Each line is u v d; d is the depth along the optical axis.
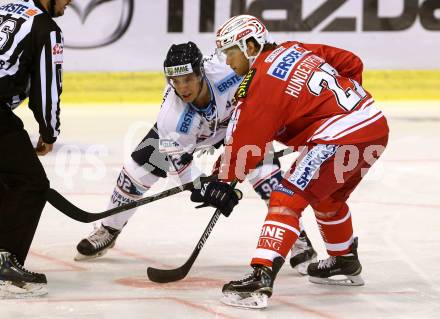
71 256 12.70
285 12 30.53
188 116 11.44
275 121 9.95
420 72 31.41
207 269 12.04
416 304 10.41
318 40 30.77
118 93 30.38
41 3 10.36
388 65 31.19
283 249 9.90
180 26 30.28
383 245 13.41
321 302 10.46
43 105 10.05
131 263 12.36
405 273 11.84
